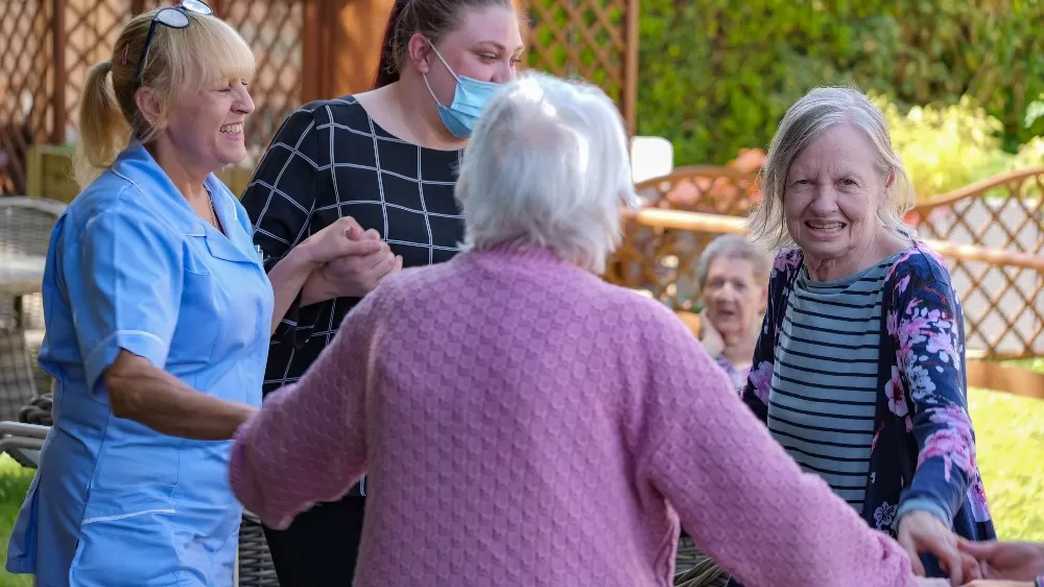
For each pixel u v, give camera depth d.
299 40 14.85
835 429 4.13
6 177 15.30
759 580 3.04
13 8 15.69
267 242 4.71
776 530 2.99
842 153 4.08
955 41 20.73
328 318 4.71
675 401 3.00
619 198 3.19
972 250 11.91
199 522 4.23
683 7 19.91
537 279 3.08
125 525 4.09
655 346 3.02
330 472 3.35
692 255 13.37
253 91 14.92
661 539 3.14
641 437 3.03
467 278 3.12
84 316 3.97
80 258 4.02
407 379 3.06
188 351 4.14
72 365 4.16
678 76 19.80
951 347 3.91
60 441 4.18
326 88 13.09
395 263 4.59
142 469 4.12
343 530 4.64
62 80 14.80
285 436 3.33
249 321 4.27
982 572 3.68
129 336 3.89
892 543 3.19
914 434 3.84
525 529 2.97
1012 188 14.30
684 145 19.75
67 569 4.15
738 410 3.02
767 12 19.88
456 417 3.02
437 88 4.67
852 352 4.11
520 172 3.10
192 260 4.11
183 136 4.20
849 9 20.22
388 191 4.73
